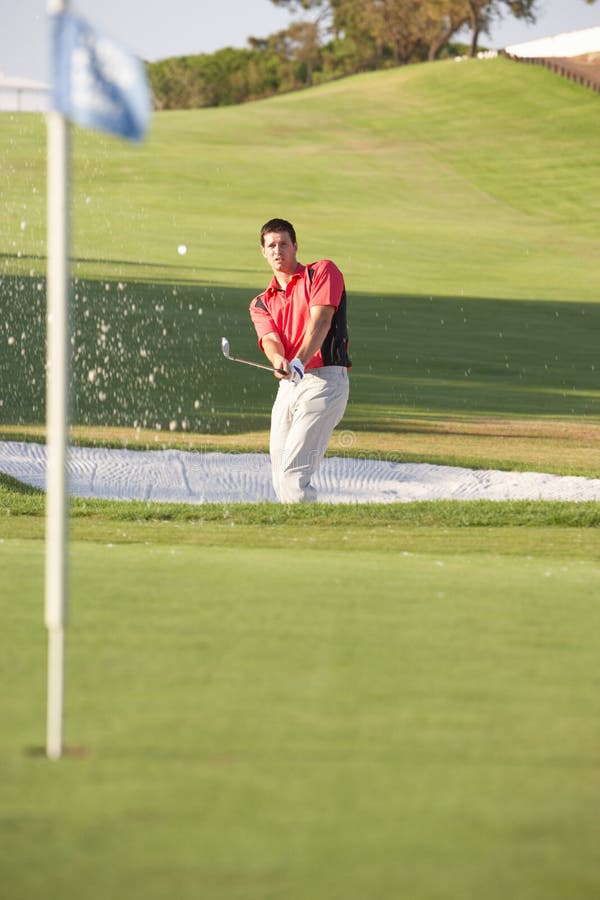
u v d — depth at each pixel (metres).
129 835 8.35
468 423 55.25
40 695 11.48
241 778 9.42
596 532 29.02
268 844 8.23
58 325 9.95
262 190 181.12
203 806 8.86
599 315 107.94
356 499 36.09
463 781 9.44
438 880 7.74
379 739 10.38
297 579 17.86
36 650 13.10
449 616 15.41
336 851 8.12
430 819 8.68
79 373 66.75
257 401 60.81
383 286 118.25
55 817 8.65
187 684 11.94
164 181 180.75
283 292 30.48
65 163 9.69
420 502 31.69
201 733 10.47
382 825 8.55
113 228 143.38
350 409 58.69
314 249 140.88
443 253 144.38
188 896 7.50
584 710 11.31
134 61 9.45
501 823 8.62
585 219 176.12
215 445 44.72
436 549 25.48
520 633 14.48
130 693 11.61
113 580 17.28
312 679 12.21
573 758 9.98
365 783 9.36
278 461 31.44
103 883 7.67
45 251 117.69
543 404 63.72
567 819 8.71
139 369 69.31
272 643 13.66
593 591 17.73
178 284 107.25
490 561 22.59
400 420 55.34
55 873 7.79
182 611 15.20
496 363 80.44
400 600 16.42
